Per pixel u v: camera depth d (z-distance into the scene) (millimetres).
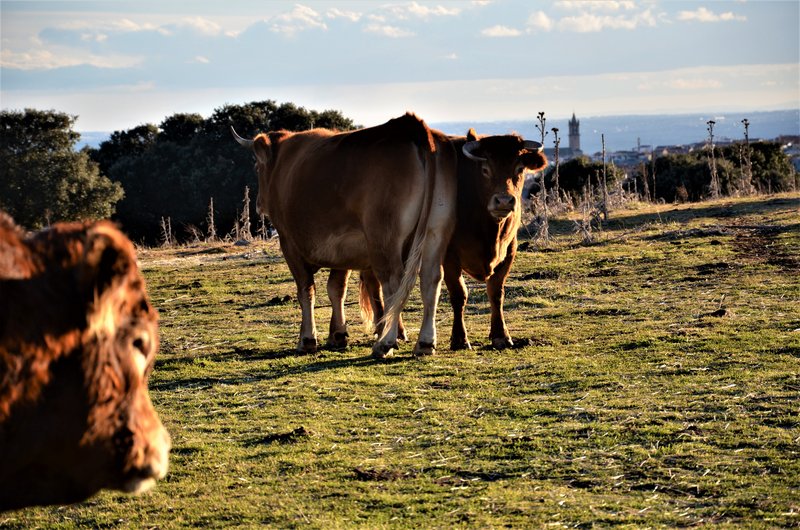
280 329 13602
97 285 3127
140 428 3299
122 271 3162
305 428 8133
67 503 3301
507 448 7410
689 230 20156
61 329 3088
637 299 13883
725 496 6215
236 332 13469
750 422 7719
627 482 6582
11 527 6398
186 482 7012
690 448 7180
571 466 6938
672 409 8234
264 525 6109
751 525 5699
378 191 10570
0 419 3008
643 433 7598
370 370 10375
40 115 46969
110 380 3197
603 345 10977
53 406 3096
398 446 7637
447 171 10688
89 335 3137
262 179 12461
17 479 3152
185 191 46094
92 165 48344
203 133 49375
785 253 16797
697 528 5691
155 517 6371
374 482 6793
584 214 23312
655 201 30219
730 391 8672
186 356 11719
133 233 47875
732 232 19531
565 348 10984
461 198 10906
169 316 15141
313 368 10648
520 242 21359
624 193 29438
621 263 17062
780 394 8461
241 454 7609
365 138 10734
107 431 3201
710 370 9469
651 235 20219
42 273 3105
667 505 6121
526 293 14875
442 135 10719
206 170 46281
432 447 7547
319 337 12984
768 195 26734
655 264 16688
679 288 14492
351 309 15219
